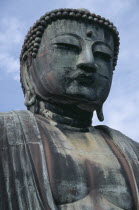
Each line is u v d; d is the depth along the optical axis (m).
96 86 13.02
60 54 12.88
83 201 11.45
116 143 13.05
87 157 12.17
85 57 12.70
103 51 13.20
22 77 13.73
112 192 11.88
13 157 11.47
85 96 12.74
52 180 11.33
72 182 11.53
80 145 12.48
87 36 13.08
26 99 13.36
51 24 13.25
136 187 12.23
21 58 13.88
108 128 13.50
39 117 12.83
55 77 12.77
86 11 13.27
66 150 12.05
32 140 11.77
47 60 12.98
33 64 13.41
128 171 12.41
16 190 11.10
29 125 12.12
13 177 11.23
